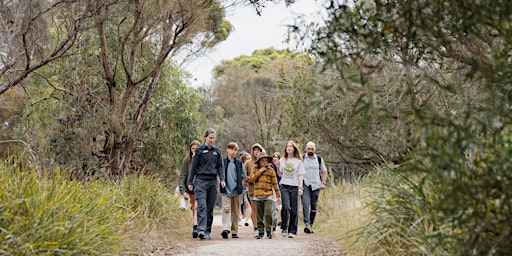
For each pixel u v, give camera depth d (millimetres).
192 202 10430
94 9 10336
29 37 10148
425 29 3824
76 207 5770
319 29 4133
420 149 3697
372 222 6051
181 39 11727
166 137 17172
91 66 13742
